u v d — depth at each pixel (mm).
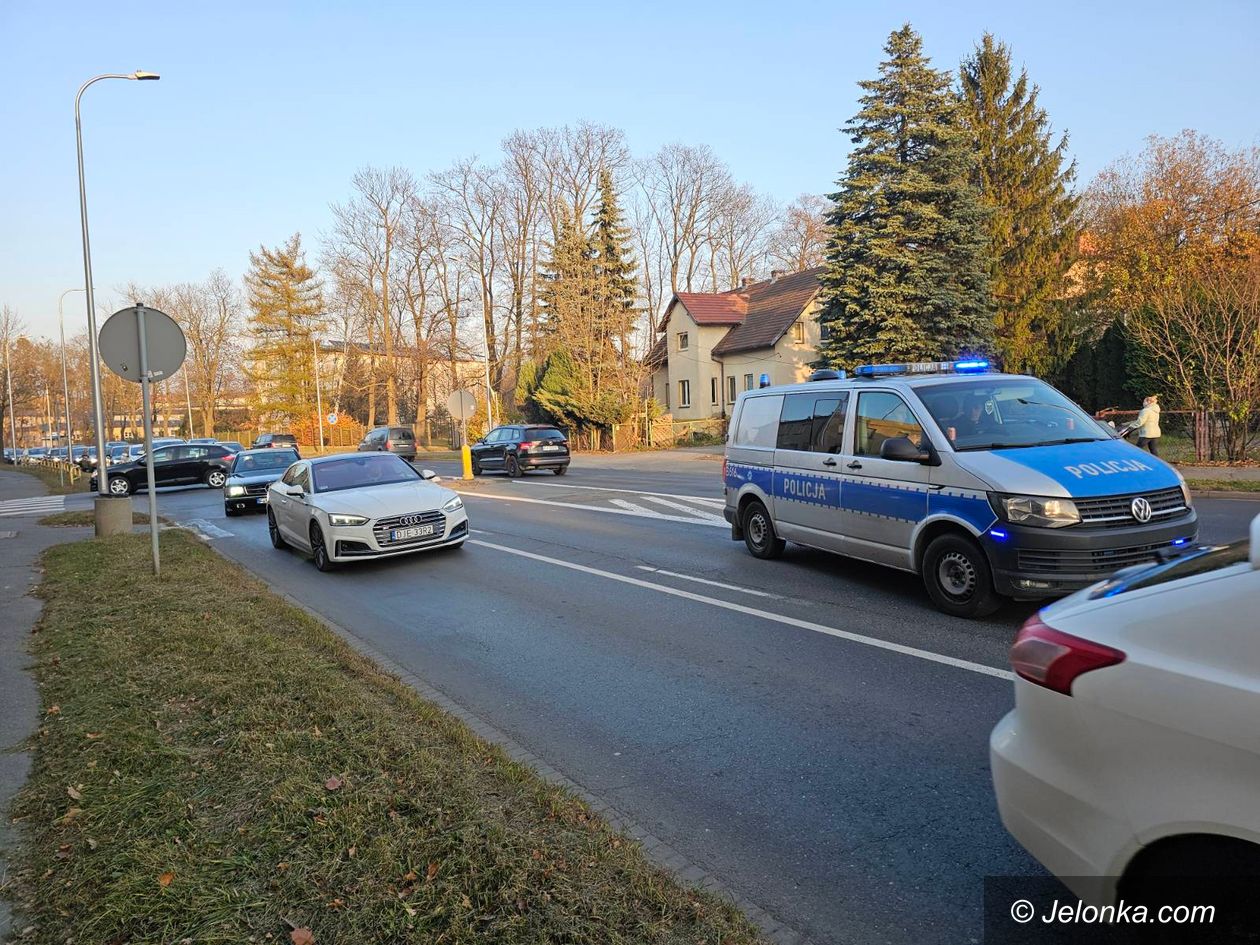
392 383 56156
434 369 58906
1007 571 5934
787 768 4039
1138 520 5727
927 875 3074
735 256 58594
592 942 2545
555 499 17062
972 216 28078
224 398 71562
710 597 7566
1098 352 27000
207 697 4719
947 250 28266
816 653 5773
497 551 10711
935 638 5961
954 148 27766
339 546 9820
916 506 6742
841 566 8672
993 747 2574
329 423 60250
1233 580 2096
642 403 38062
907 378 7426
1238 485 13305
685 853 3297
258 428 62156
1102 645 2244
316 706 4539
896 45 28219
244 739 4074
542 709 4992
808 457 8188
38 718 4699
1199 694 2002
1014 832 2467
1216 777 1955
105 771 3818
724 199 56781
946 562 6520
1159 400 22391
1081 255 33938
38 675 5488
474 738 4195
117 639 6070
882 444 7242
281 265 57625
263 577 9969
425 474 11516
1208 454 17562
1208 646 2053
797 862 3205
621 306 40250
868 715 4645
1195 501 12633
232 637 5980
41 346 72188
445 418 62344
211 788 3600
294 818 3289
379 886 2842
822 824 3488
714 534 11273
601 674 5594
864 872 3115
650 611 7195
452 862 2957
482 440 27078
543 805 3453
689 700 5027
